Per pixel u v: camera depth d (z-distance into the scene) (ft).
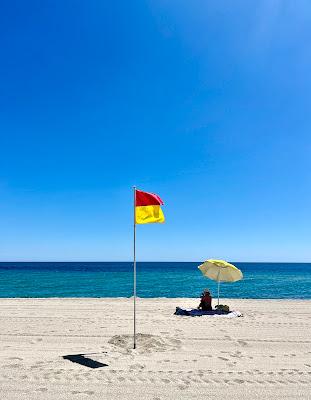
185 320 40.83
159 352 27.37
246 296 96.53
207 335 33.32
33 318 41.96
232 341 31.27
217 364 24.72
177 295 96.53
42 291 107.86
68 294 98.43
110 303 55.98
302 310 49.73
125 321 40.06
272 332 34.99
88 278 182.60
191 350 28.17
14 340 31.17
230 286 135.54
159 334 33.58
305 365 24.81
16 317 42.60
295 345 30.27
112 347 28.78
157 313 45.91
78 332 34.32
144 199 28.30
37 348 28.48
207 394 19.67
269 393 19.90
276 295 99.96
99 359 25.43
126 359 25.45
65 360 25.18
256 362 25.35
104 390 19.99
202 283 150.00
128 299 62.08
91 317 42.68
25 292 104.47
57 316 43.34
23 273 246.47
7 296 92.38
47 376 21.95
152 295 96.48
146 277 199.72
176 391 20.01
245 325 38.24
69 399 18.81
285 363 25.21
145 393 19.67
